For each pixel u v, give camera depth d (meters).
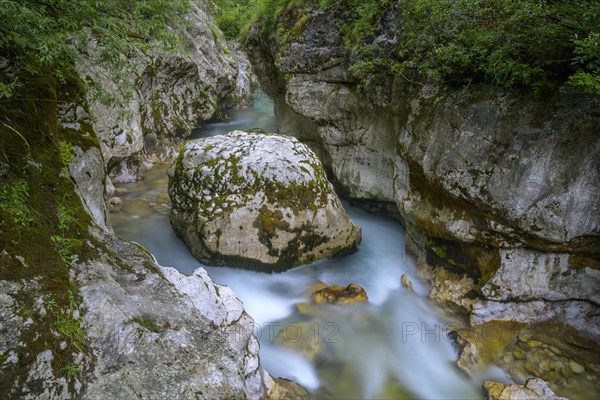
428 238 5.88
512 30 4.22
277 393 3.76
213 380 2.36
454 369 4.55
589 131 3.97
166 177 9.47
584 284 4.62
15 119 2.84
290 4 8.83
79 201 3.09
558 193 4.21
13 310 2.09
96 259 2.78
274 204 5.71
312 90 7.84
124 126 8.44
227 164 5.95
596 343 4.53
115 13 3.54
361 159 7.45
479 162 4.68
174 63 11.08
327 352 4.64
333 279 5.92
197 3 15.96
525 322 4.84
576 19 3.61
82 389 2.01
